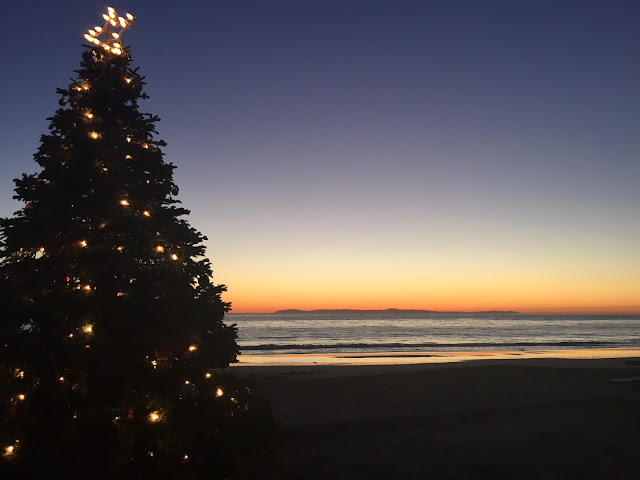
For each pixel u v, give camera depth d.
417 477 6.11
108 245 5.16
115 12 6.29
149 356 4.97
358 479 6.04
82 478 4.23
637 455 6.95
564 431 8.17
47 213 5.10
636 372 16.64
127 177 5.62
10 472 4.23
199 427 4.73
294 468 6.41
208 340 5.30
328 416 9.58
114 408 4.50
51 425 4.38
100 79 6.09
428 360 29.50
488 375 15.94
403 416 9.02
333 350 42.94
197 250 5.75
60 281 5.09
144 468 4.45
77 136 5.46
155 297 5.29
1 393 4.58
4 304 4.65
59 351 4.58
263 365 25.56
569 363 24.42
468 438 7.79
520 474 6.20
